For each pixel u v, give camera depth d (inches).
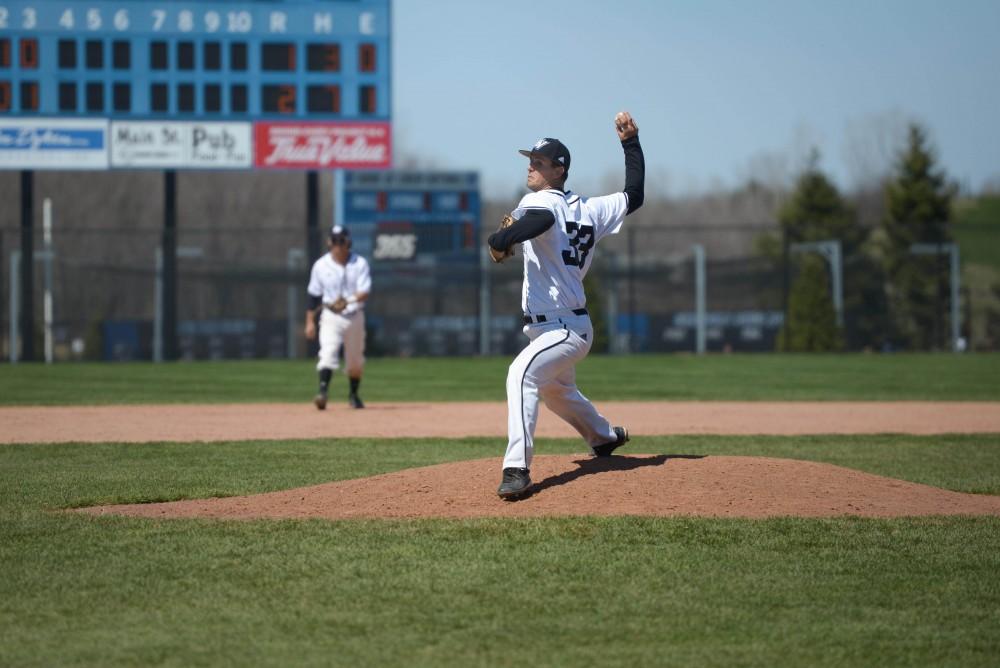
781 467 672.4
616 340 2893.7
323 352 1293.1
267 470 805.9
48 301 2667.3
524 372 605.3
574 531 550.6
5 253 4220.0
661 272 3065.9
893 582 484.1
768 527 565.6
